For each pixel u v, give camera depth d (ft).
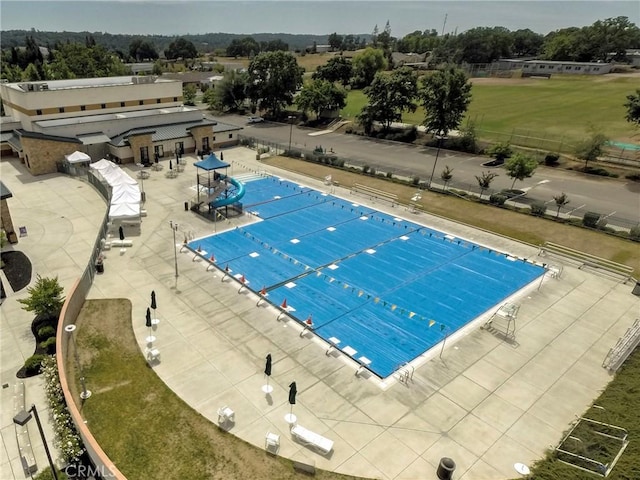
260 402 57.67
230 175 154.10
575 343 72.69
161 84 184.14
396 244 106.93
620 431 53.57
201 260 94.43
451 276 92.89
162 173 152.35
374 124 245.04
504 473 49.34
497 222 119.96
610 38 485.56
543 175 163.32
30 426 54.85
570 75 414.41
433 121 198.80
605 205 133.49
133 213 103.76
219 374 62.23
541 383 63.52
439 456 51.26
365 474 48.55
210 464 48.67
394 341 71.56
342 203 132.26
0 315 75.61
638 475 46.32
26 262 92.32
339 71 404.77
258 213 122.21
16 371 63.57
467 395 60.70
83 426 49.47
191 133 176.55
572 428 55.16
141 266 90.84
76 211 119.03
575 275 94.84
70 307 70.64
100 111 170.60
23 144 142.92
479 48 545.44
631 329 73.10
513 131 219.20
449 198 136.56
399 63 540.11
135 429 52.75
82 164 152.46
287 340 70.38
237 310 77.51
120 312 75.36
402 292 86.12
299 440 52.19
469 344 71.56
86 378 60.39
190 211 120.57
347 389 60.80
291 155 180.45
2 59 407.85
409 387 61.72
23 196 128.47
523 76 428.15
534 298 85.71
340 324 75.31
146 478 46.80
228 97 291.99
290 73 267.80
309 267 94.17
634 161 168.25
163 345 67.62
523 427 55.77
